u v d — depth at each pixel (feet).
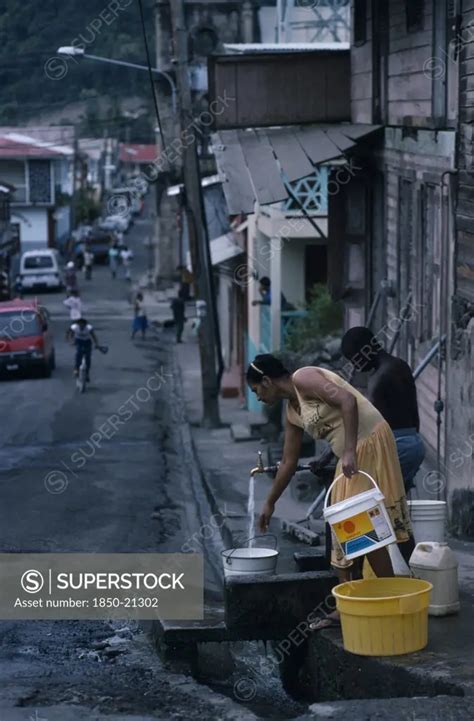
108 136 286.25
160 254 242.58
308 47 98.63
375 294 67.67
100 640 34.81
